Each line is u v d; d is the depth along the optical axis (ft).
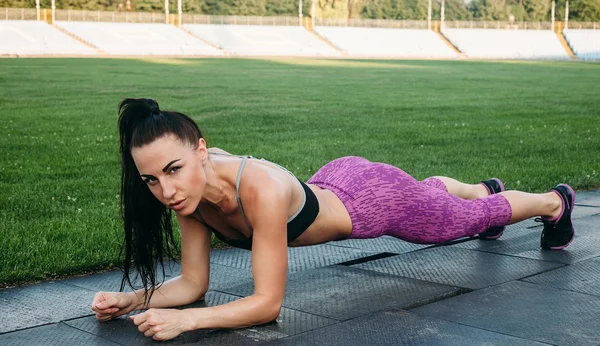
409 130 38.55
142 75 94.22
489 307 11.28
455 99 62.80
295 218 10.78
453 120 44.37
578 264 13.84
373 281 12.82
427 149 31.14
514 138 35.40
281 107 52.29
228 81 85.15
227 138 34.12
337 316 10.92
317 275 13.28
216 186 10.22
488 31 224.53
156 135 9.36
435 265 13.91
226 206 10.43
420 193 12.07
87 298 11.93
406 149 31.07
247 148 30.60
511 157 29.04
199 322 9.87
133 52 177.99
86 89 68.85
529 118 46.11
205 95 63.41
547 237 14.87
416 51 208.74
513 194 13.52
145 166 9.47
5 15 179.52
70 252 14.15
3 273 12.73
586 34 225.56
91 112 46.55
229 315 10.02
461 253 14.84
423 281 12.76
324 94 66.85
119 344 9.87
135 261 10.82
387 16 265.54
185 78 89.56
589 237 16.07
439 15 277.64
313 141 33.42
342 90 72.90
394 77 100.12
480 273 13.28
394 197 11.85
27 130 36.40
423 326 10.44
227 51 189.78
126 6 227.20
